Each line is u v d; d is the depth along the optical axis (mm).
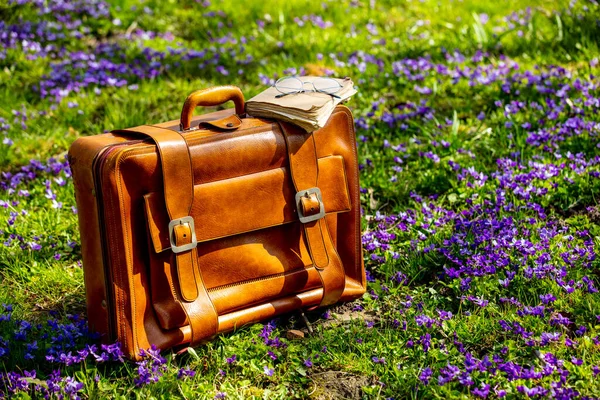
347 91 3238
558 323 2920
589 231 3621
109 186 2676
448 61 6031
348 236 3316
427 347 2846
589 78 5395
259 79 6023
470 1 7902
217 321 2852
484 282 3227
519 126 4754
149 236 2766
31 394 2730
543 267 3186
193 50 6578
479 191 4055
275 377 2846
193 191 2791
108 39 7023
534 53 6129
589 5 6863
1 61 6293
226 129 2896
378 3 7984
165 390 2723
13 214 3920
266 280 3057
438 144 4582
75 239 3910
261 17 7531
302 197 3041
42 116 5359
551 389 2535
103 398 2672
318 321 3238
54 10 7379
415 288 3373
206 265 2930
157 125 3068
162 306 2852
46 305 3395
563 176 4070
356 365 2867
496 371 2678
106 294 2803
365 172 4488
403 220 3871
